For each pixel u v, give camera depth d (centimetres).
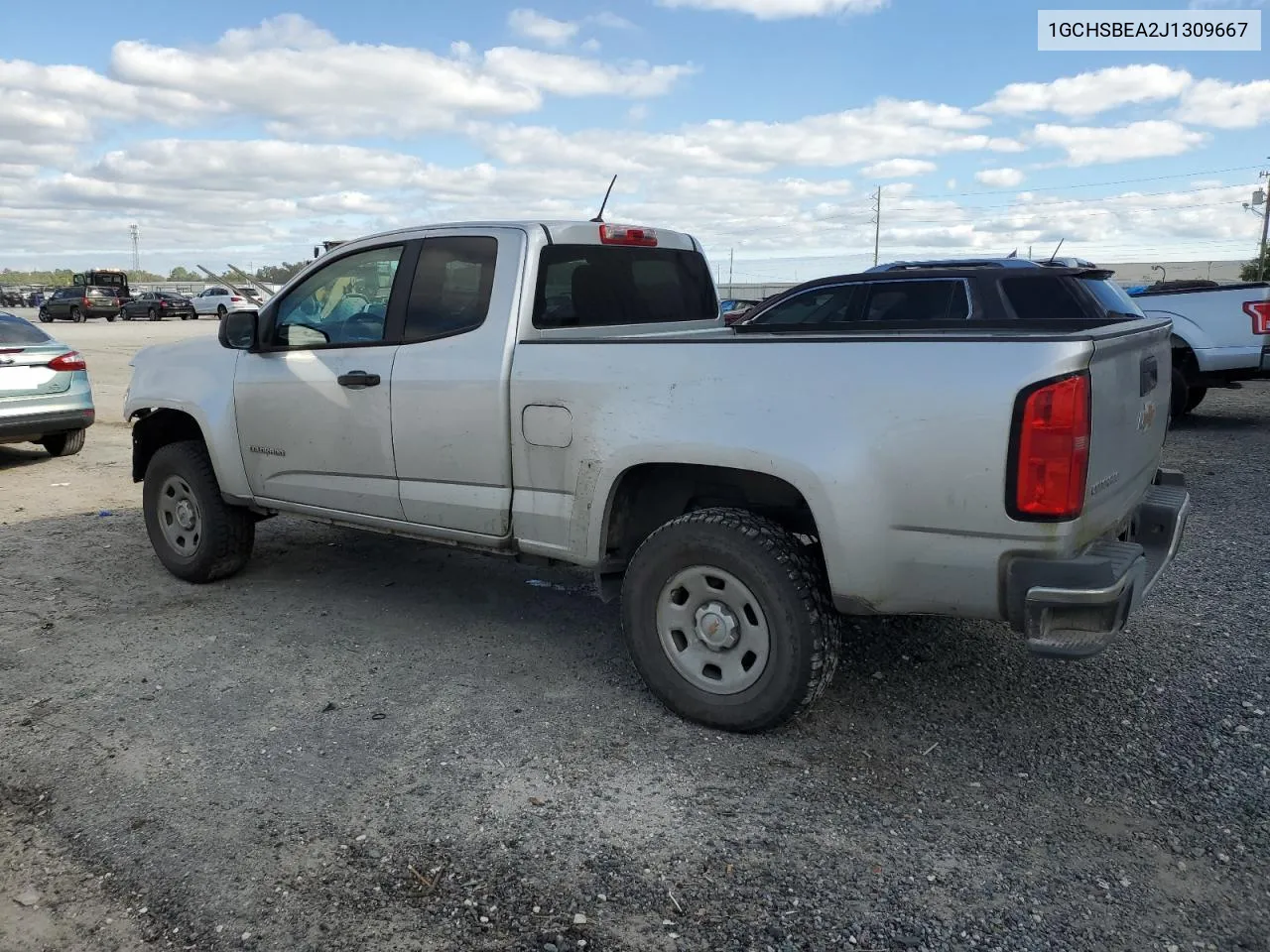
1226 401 1372
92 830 301
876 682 405
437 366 421
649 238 491
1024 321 449
